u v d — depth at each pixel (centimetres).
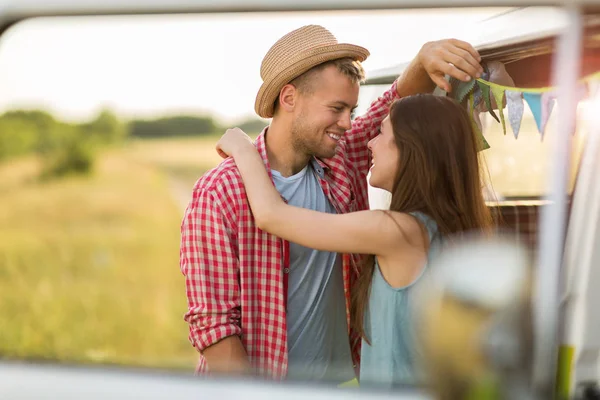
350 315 328
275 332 308
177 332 1838
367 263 289
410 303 276
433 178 283
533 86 317
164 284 2127
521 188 345
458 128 288
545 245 193
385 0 211
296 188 327
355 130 360
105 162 3488
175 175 3247
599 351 239
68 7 212
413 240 278
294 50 311
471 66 330
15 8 213
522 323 182
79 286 2061
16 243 2428
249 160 303
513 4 203
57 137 3534
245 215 305
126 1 212
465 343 182
